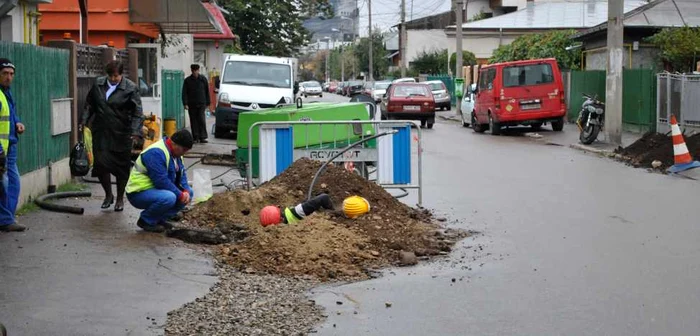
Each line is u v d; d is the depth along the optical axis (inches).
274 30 2191.2
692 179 658.2
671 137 774.5
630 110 1103.0
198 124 939.3
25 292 309.0
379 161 521.0
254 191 454.0
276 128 514.3
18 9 731.4
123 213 465.7
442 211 501.7
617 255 383.2
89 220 442.6
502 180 651.5
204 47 1807.3
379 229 414.6
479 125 1234.6
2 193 402.6
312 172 473.1
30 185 481.1
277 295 319.3
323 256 370.3
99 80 469.7
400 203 476.1
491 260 376.2
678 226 452.1
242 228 419.5
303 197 456.8
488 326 280.4
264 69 1116.5
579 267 361.1
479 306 304.2
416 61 3004.4
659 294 317.1
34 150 490.0
